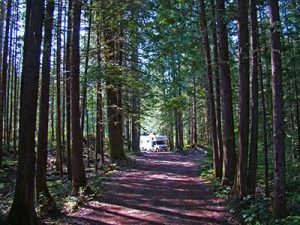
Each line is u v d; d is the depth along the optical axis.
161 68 24.56
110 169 25.25
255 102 13.98
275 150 10.88
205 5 20.19
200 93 22.83
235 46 20.34
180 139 51.62
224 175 17.42
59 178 22.06
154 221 12.20
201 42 20.19
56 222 11.73
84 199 14.98
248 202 12.88
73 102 16.36
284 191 10.88
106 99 28.30
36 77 10.52
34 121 10.54
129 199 15.59
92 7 18.44
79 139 16.34
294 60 20.48
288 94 23.67
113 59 25.31
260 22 17.22
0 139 24.94
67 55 19.52
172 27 19.08
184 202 14.91
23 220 10.34
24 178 10.43
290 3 18.39
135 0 19.20
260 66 16.86
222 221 12.00
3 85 25.52
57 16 20.16
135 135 44.25
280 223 10.45
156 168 26.81
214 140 20.03
